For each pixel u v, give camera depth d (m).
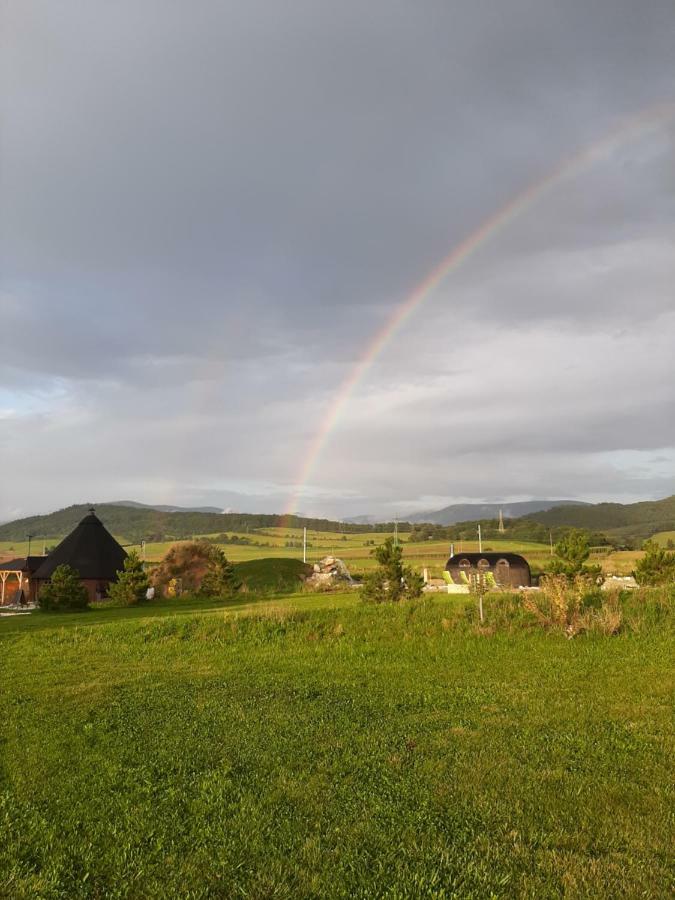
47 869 5.91
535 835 6.25
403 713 11.14
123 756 9.03
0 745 9.78
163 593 44.94
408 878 5.56
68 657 19.00
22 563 61.16
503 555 53.88
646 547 33.75
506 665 15.26
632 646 16.75
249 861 5.96
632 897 5.18
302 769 8.32
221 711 11.56
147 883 5.65
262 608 25.19
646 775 7.79
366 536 173.25
